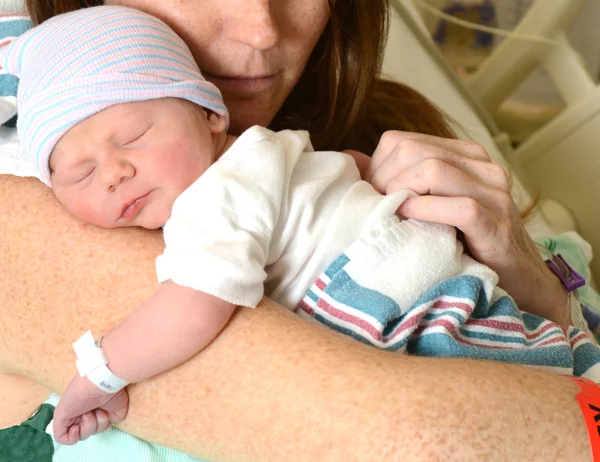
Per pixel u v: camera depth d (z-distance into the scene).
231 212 0.77
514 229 0.98
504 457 0.62
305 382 0.67
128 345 0.70
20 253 0.86
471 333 0.86
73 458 0.91
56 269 0.83
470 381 0.65
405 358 0.69
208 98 0.85
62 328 0.81
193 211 0.77
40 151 0.82
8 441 0.95
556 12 1.75
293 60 1.05
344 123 1.33
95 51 0.81
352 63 1.28
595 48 1.94
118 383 0.72
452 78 1.94
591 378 0.93
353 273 0.83
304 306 0.83
